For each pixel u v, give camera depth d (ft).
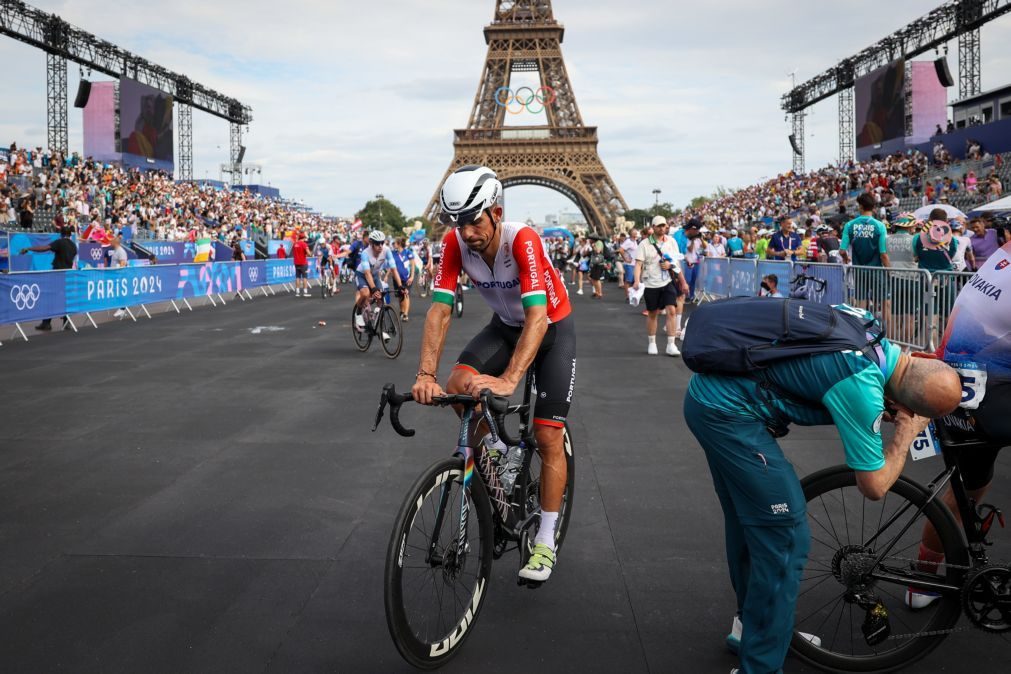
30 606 10.71
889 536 9.46
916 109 145.38
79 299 46.09
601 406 23.91
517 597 11.14
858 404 7.88
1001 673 8.99
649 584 11.48
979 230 38.06
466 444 9.69
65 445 19.39
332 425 21.47
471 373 10.66
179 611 10.59
